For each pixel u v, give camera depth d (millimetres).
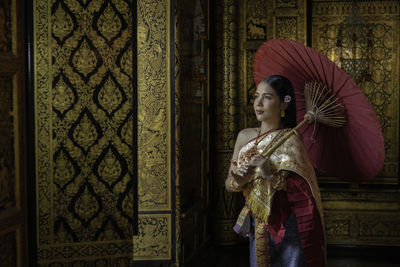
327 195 5512
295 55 2576
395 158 5414
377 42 5398
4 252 2426
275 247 2455
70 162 2707
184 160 4566
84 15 2678
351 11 5398
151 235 3875
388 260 5215
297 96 2715
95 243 2771
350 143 2617
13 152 2498
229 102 5379
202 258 5094
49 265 2713
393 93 5402
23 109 2576
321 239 2418
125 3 2732
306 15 5395
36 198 2680
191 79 4773
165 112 3846
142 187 3859
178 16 3816
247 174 2420
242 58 5504
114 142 2760
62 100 2676
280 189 2377
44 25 2631
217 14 5332
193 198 4922
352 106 2510
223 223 5426
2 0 2387
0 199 2393
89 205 2748
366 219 5457
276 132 2514
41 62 2639
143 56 3807
